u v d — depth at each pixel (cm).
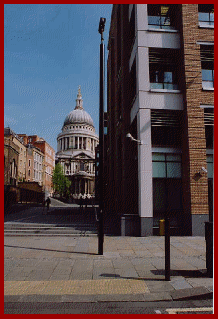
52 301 468
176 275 608
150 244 1003
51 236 1202
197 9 1329
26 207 2755
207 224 620
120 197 1836
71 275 617
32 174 5441
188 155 1226
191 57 1290
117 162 1884
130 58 1562
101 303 465
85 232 1252
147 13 1393
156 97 1292
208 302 473
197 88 1270
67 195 6931
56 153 10619
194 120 1246
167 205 1275
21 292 504
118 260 759
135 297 485
